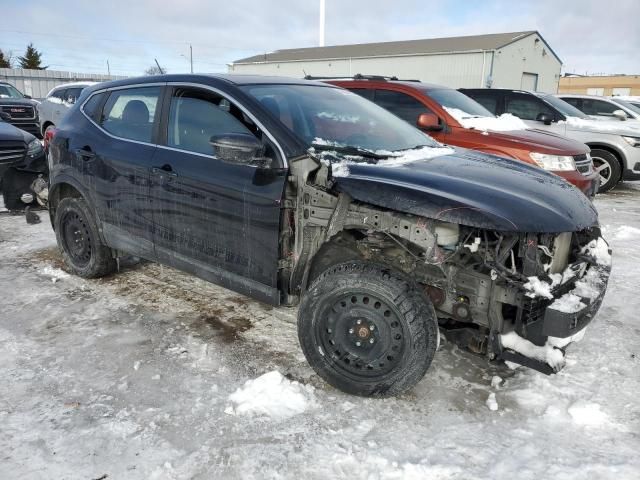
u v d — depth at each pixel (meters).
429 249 2.62
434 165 3.11
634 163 9.15
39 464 2.33
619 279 4.73
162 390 2.92
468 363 3.22
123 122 4.05
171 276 4.64
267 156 3.06
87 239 4.41
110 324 3.71
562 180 3.35
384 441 2.52
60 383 2.97
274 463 2.37
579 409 2.71
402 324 2.67
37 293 4.25
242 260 3.24
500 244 2.60
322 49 36.81
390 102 6.85
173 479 2.26
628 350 3.38
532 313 2.63
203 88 3.53
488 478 2.27
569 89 56.34
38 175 6.71
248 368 3.16
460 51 27.89
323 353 2.89
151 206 3.71
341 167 2.88
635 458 2.39
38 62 60.84
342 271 2.81
